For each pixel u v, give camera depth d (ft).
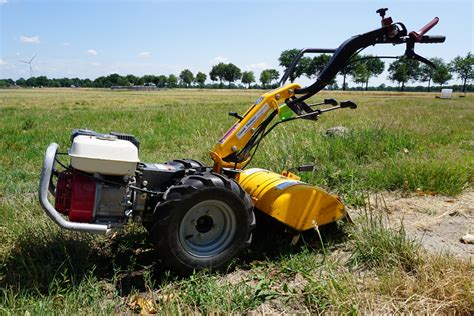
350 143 27.02
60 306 10.29
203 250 11.96
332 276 10.89
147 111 68.23
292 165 22.39
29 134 35.94
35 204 16.24
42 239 12.97
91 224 11.04
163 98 159.94
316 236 14.55
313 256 12.90
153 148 30.14
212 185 11.54
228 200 11.77
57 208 11.57
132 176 11.84
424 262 11.70
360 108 78.43
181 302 10.17
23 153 27.73
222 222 12.22
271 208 12.92
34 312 9.60
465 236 14.28
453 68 309.63
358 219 15.49
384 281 10.87
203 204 11.72
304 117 13.75
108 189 11.54
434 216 16.67
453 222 15.98
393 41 13.47
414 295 10.14
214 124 41.06
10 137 33.47
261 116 13.53
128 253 13.38
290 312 10.18
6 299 10.05
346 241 14.33
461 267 11.35
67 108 87.15
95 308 10.02
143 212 12.34
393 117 53.11
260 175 14.57
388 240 12.62
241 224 12.11
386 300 10.24
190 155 27.02
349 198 18.67
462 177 20.29
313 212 13.48
